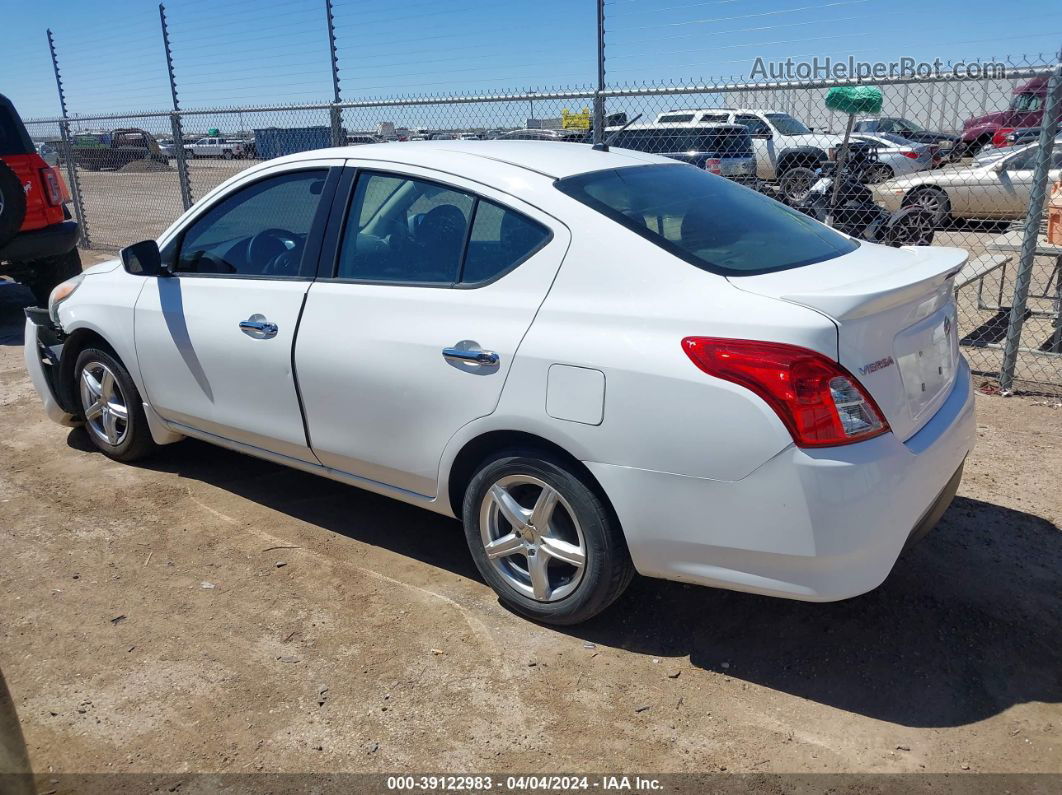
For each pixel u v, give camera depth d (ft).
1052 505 13.02
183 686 9.28
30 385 20.67
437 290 10.23
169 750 8.36
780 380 7.97
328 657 9.74
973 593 10.80
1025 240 17.35
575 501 9.35
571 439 9.04
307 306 11.29
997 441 15.53
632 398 8.61
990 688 9.12
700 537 8.59
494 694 9.11
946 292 10.11
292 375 11.44
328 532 12.74
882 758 8.16
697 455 8.37
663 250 9.12
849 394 8.07
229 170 34.81
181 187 34.50
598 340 8.88
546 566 9.93
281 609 10.71
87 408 15.21
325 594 11.04
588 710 8.87
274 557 12.00
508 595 10.38
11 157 25.61
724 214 10.46
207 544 12.39
